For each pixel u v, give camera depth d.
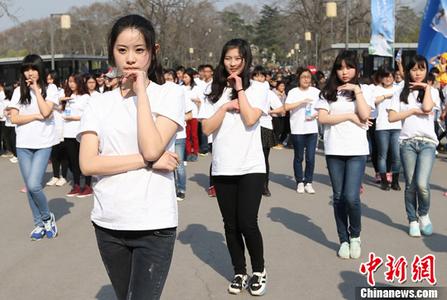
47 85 6.11
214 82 4.51
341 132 5.18
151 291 2.82
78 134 2.89
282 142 15.08
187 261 5.38
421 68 5.82
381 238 6.03
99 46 52.91
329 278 4.86
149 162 2.77
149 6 31.75
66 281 4.90
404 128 6.02
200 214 7.30
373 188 8.89
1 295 4.60
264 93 4.44
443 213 7.08
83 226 6.79
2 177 10.56
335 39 31.94
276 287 4.67
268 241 5.99
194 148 12.44
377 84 8.62
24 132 6.01
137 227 2.77
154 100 2.82
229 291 4.58
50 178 10.52
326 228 6.51
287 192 8.76
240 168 4.33
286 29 43.47
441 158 11.98
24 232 6.56
